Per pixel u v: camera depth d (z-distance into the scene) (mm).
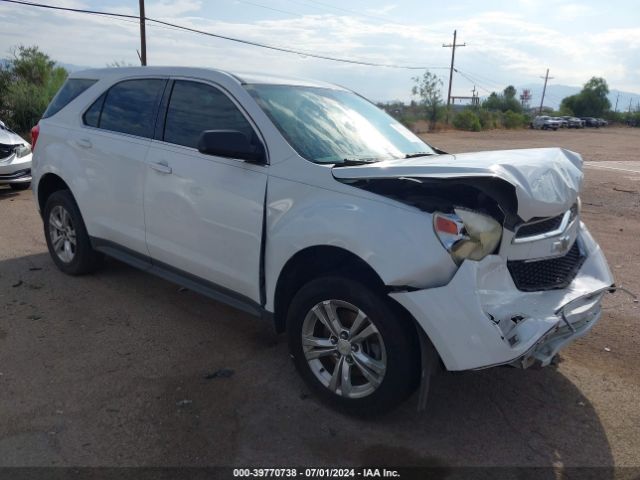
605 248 7344
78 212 5176
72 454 2871
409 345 2990
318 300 3273
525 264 3156
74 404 3312
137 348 4062
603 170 16969
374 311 3010
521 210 2938
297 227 3289
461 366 2807
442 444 3082
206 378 3676
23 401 3318
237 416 3264
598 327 4691
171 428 3121
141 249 4523
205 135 3430
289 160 3477
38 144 5504
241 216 3643
